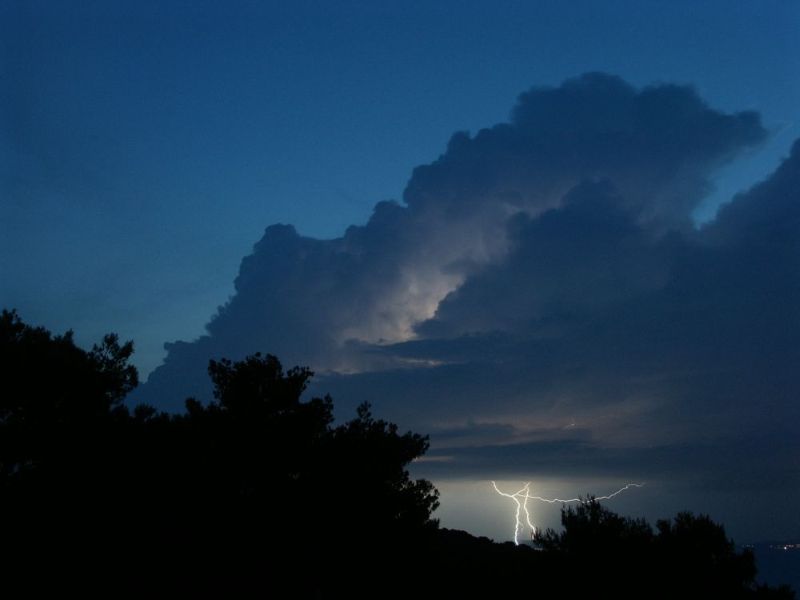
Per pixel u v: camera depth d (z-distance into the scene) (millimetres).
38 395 17109
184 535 18906
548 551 18516
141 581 16578
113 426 17875
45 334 18250
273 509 20312
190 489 19688
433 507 22203
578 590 17594
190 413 21109
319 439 21547
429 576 20891
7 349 17078
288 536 20203
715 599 16844
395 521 20922
